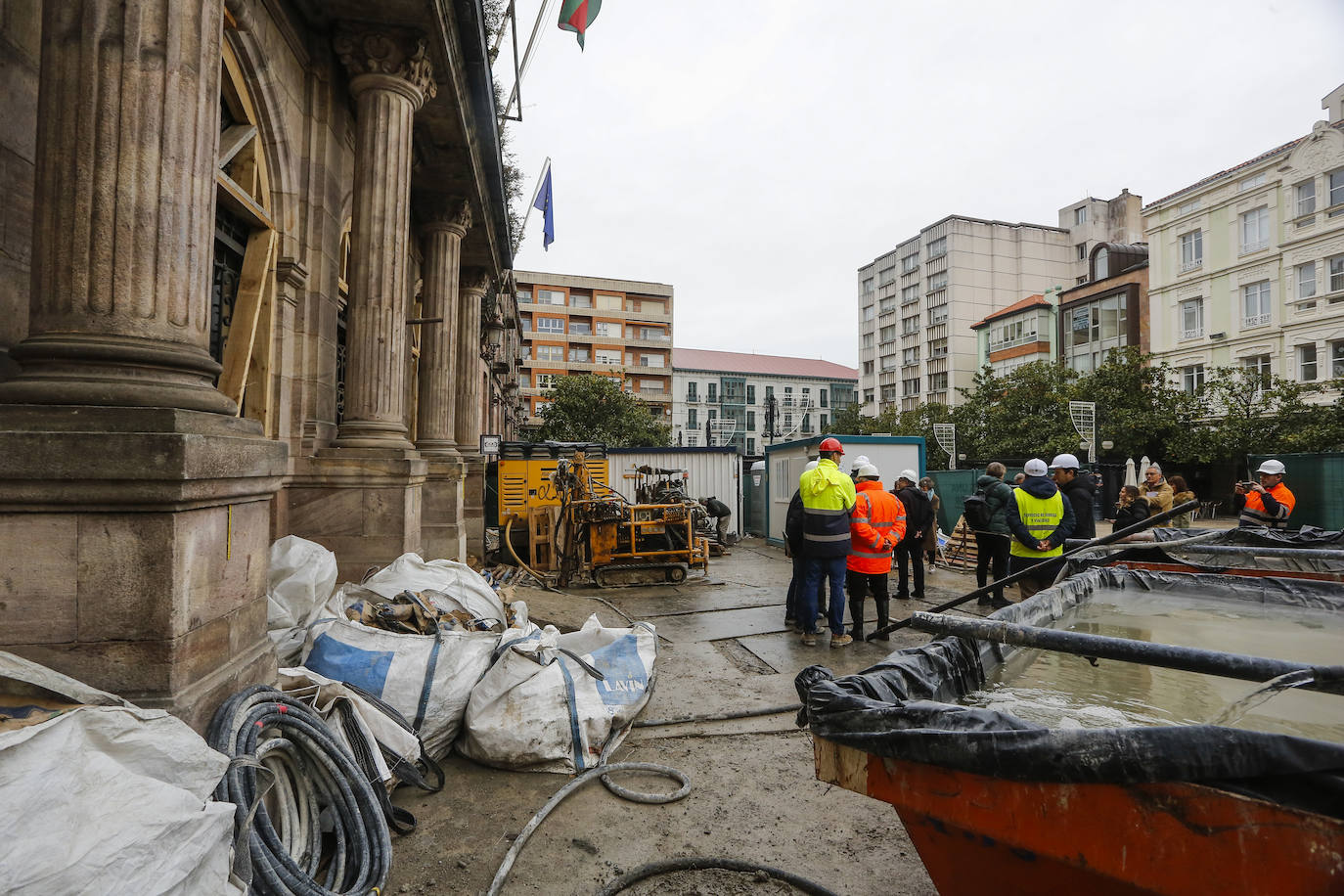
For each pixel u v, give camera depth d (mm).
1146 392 29031
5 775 1428
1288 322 29562
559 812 3230
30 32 3117
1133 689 2297
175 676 2271
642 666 4359
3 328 2971
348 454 5910
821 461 6469
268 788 2297
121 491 2203
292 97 5793
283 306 5750
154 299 2514
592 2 9211
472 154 8586
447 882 2672
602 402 44031
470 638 3990
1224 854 1240
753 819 3201
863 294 75062
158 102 2512
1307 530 5051
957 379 60719
